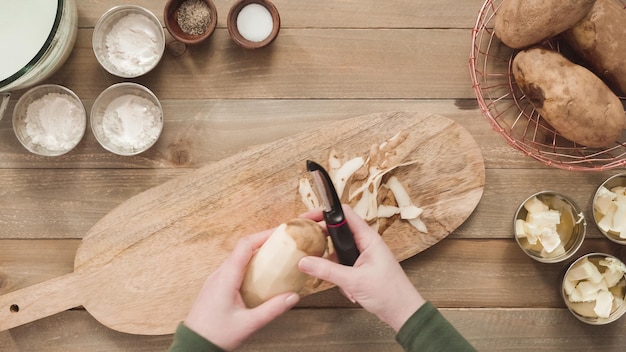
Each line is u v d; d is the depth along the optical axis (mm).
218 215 1038
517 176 1069
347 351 1064
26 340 1058
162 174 1063
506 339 1072
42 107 1041
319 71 1069
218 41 1065
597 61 979
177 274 1034
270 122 1068
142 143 1042
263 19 1028
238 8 1022
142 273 1033
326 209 832
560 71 942
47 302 1027
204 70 1066
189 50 1063
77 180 1062
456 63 1072
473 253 1069
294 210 1038
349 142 1041
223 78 1067
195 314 850
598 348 1071
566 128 969
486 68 1075
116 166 1062
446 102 1072
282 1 1065
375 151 1039
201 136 1065
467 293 1068
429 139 1041
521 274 1071
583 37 964
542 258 1022
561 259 1019
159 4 1061
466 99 1072
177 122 1065
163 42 1029
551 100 950
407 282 878
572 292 1047
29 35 1007
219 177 1039
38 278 1062
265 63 1068
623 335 1072
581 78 938
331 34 1069
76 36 1054
